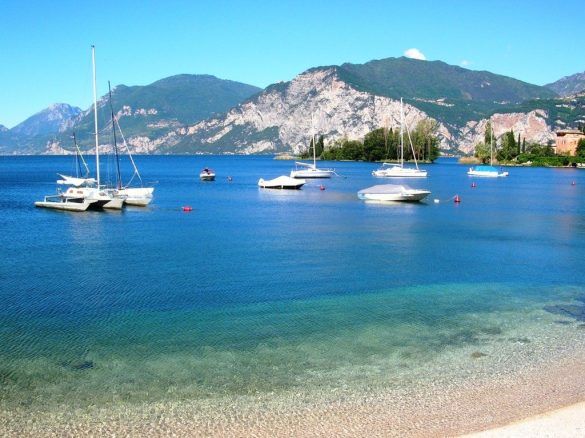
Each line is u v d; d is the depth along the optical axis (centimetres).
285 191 11538
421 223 6341
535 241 5053
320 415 1714
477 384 1938
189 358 2177
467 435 1545
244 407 1767
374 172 16388
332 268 3819
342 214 7300
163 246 4728
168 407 1767
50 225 6141
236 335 2442
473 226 6088
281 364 2122
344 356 2205
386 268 3828
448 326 2575
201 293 3139
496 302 2984
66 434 1598
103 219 6719
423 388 1908
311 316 2722
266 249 4569
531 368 2075
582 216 7112
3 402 1792
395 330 2516
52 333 2456
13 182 14288
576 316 2733
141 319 2661
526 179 15712
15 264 3959
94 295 3086
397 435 1588
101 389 1897
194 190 11794
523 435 1538
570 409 1688
